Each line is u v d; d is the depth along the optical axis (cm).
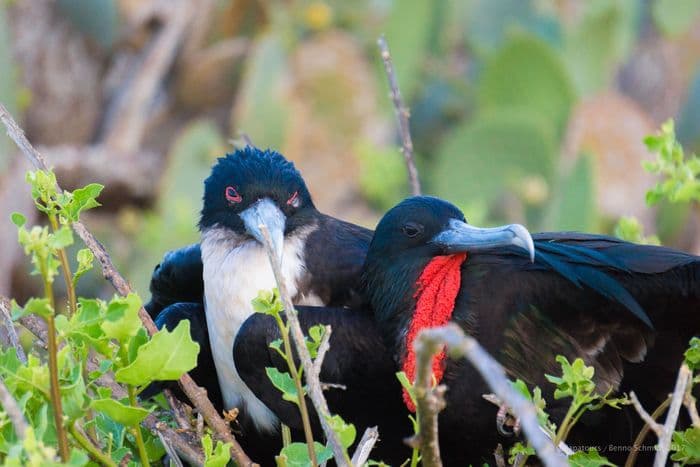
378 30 2061
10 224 1669
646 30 2184
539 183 1706
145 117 1956
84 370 843
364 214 1827
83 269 813
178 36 1984
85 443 786
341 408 1002
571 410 808
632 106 1841
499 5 1981
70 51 1902
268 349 970
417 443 719
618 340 970
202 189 1752
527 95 1806
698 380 854
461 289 974
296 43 1975
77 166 1842
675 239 1820
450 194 1734
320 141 1855
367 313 1010
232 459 937
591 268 940
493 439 966
